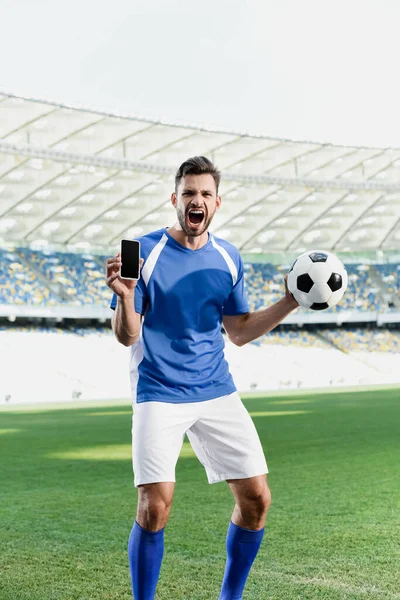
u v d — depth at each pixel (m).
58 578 3.81
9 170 31.77
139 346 3.14
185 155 33.75
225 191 37.62
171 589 3.59
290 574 3.80
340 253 51.19
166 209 38.50
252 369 40.50
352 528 4.92
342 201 40.62
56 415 19.77
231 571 3.13
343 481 7.08
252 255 50.47
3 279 41.12
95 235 42.03
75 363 37.38
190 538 4.72
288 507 5.73
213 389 3.14
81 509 5.90
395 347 46.72
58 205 36.25
